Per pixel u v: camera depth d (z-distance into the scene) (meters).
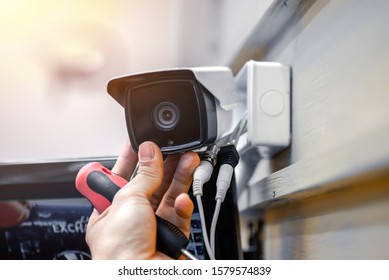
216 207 0.50
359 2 0.39
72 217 0.63
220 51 1.38
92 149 1.59
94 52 1.59
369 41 0.36
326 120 0.46
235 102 0.54
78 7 1.57
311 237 0.51
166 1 1.60
